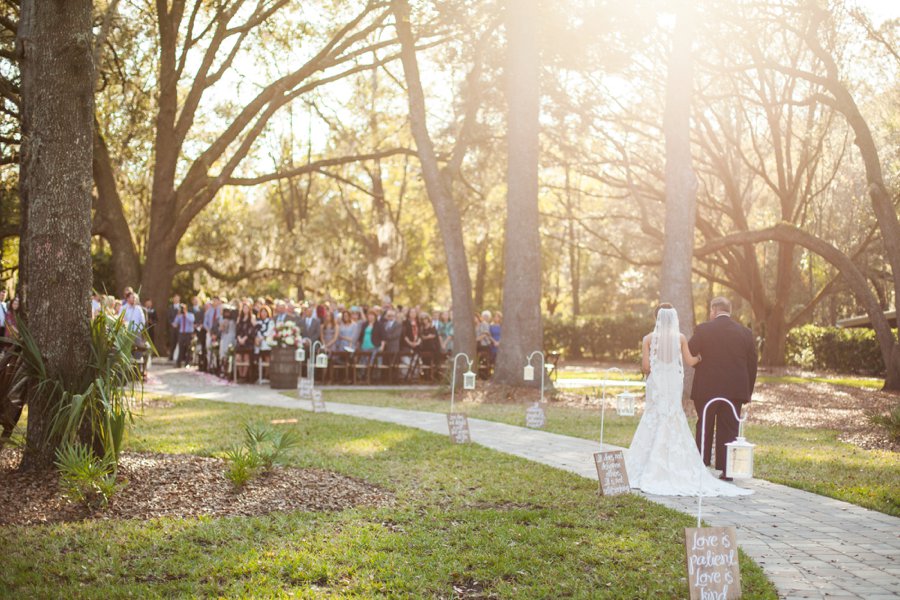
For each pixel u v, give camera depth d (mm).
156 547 5871
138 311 18328
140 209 45094
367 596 4922
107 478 7375
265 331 21578
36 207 8086
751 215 42188
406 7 21641
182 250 40844
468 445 11281
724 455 9180
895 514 7484
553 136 30047
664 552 5965
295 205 49719
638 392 21438
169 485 7719
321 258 38969
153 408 15406
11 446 9086
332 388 21500
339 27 29422
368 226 47344
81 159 8188
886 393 22203
